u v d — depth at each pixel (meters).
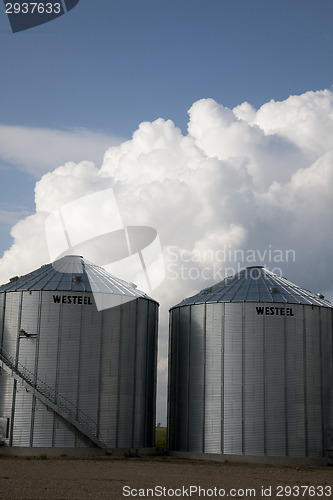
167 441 67.81
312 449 60.78
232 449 60.19
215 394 62.06
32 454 57.47
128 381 61.94
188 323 65.94
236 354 62.16
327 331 64.88
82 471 43.38
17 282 63.75
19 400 58.72
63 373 59.50
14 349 60.06
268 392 61.00
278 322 62.56
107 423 59.88
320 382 62.84
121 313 62.81
